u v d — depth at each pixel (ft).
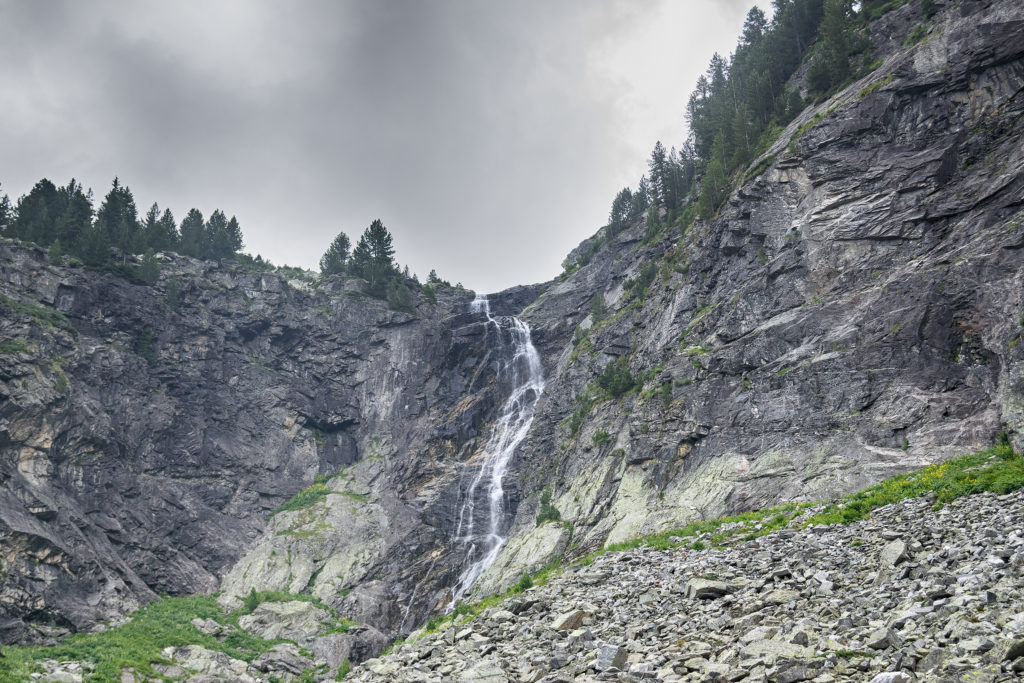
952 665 44.83
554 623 87.40
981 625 50.24
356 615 245.86
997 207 165.37
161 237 399.03
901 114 202.08
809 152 218.38
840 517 112.27
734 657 58.75
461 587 252.01
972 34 195.31
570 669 66.49
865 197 196.34
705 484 173.27
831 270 191.93
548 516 221.66
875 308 172.24
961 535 78.69
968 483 101.60
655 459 195.31
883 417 154.71
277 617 235.61
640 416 208.54
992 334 144.05
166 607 236.43
